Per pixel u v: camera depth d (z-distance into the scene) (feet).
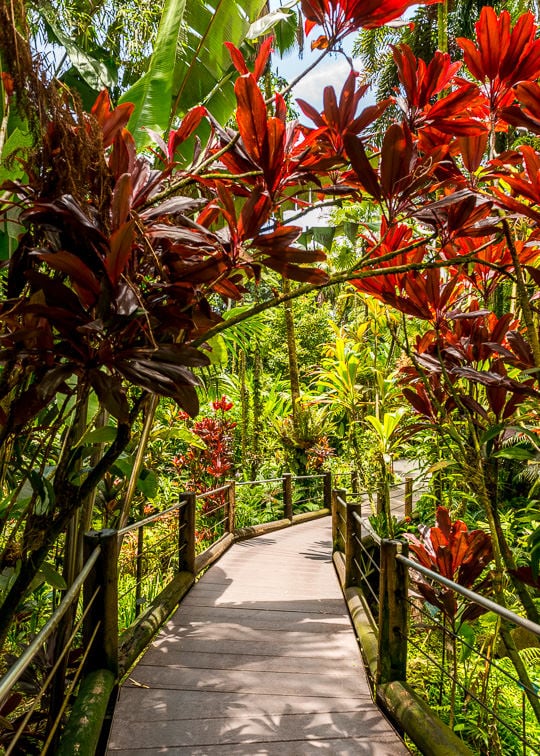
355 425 22.88
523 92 5.63
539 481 9.41
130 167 5.04
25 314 4.47
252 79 4.86
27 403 4.40
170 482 23.08
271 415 33.58
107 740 7.03
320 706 8.02
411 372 9.20
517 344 7.06
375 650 9.27
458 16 28.71
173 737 7.12
